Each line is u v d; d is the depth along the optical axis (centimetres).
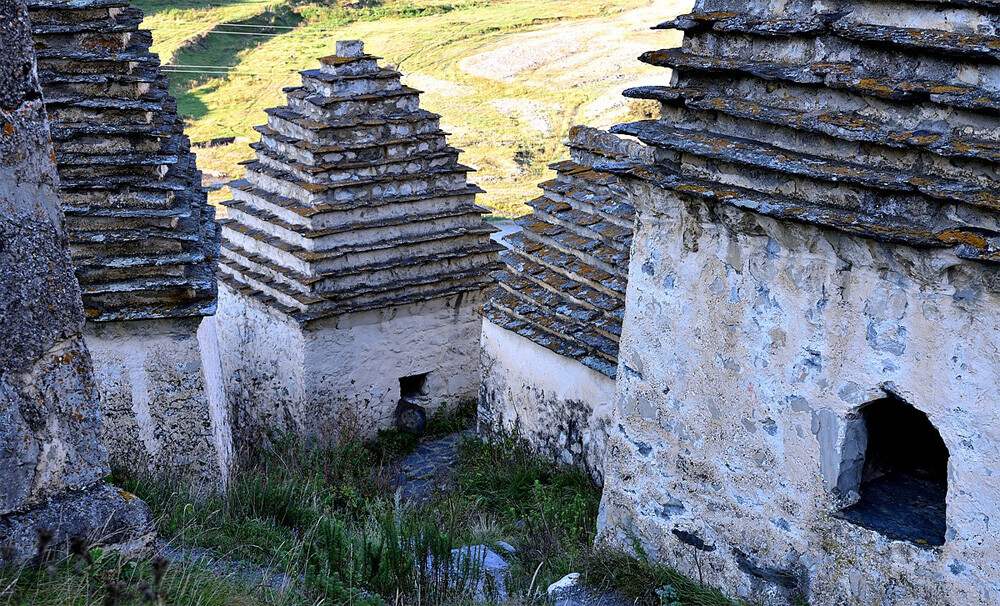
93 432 560
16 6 498
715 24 638
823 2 591
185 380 912
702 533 705
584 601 706
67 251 537
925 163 550
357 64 1334
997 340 531
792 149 608
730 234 644
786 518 649
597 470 1026
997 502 546
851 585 620
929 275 548
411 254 1356
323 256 1280
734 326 656
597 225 1081
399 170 1344
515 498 1038
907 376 572
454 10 5453
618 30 4856
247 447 1266
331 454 1169
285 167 1348
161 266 884
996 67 523
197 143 3556
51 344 535
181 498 746
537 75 4297
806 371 620
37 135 515
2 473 524
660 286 698
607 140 1110
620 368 744
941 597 578
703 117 656
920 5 552
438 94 4141
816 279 604
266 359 1374
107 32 884
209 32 4797
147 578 540
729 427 673
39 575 515
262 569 636
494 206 2903
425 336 1385
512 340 1137
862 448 619
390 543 701
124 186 873
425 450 1320
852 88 566
